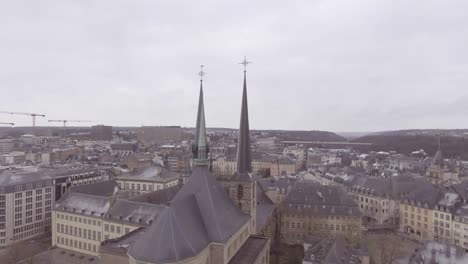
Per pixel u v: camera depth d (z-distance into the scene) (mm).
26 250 106500
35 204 130875
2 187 119438
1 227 118938
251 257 62625
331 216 120000
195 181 63625
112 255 64000
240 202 77312
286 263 98625
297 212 121688
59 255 104375
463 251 78500
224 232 57625
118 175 165125
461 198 126750
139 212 100375
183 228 51656
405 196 143875
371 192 154375
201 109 75188
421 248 82750
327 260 75000
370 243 118938
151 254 48156
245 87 78688
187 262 49031
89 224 105875
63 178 145375
